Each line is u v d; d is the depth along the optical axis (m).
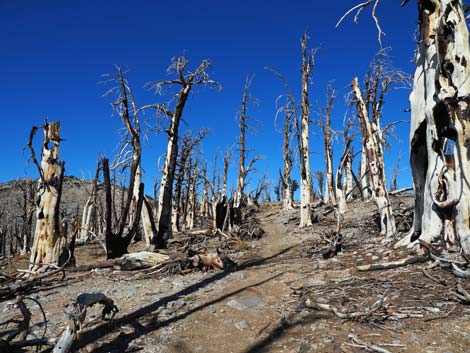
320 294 6.29
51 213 11.59
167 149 15.96
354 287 6.38
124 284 9.15
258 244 15.89
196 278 9.26
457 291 5.41
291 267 9.50
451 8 7.64
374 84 16.52
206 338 5.14
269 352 4.48
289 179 33.66
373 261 8.49
